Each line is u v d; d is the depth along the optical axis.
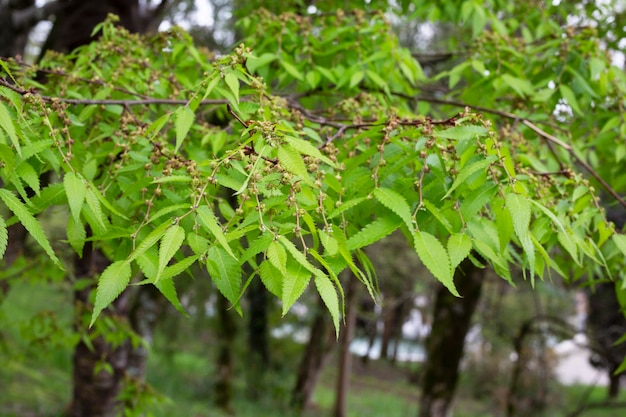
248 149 1.30
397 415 12.44
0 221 1.08
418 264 9.46
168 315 10.21
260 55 2.65
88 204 1.34
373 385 15.09
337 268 1.22
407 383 15.97
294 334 14.00
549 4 3.67
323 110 2.41
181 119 1.54
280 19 2.57
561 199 1.80
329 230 1.20
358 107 2.30
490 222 1.49
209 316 11.49
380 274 9.03
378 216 1.43
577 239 1.60
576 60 2.54
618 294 2.10
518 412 10.52
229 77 1.41
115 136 1.85
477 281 6.31
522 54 2.85
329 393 14.21
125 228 1.39
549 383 11.48
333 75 2.62
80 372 5.00
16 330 8.17
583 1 3.83
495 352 12.83
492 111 2.33
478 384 14.06
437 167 1.42
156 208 1.50
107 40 2.36
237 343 11.56
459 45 4.14
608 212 4.62
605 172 2.94
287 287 1.03
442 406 6.30
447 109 3.13
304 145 1.20
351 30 2.58
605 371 10.75
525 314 11.09
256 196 1.17
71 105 2.00
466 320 6.34
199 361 13.14
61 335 3.52
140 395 3.62
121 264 1.10
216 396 10.38
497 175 1.40
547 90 2.55
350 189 1.46
